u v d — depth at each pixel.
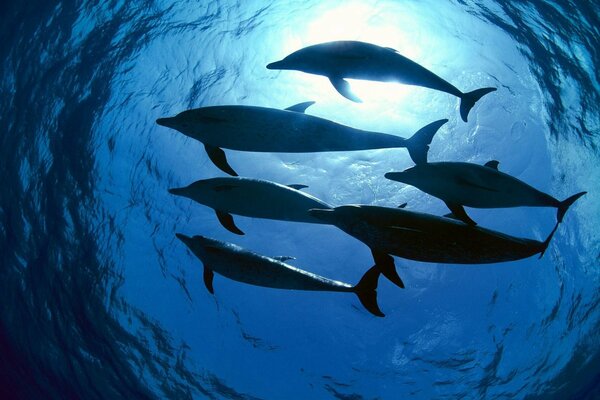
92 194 9.34
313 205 4.04
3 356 10.08
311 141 4.04
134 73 9.55
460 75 9.29
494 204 3.65
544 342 8.91
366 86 9.30
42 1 9.70
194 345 9.30
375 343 9.01
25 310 9.63
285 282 4.07
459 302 8.98
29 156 9.37
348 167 8.91
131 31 9.73
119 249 9.34
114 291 9.34
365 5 9.77
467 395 8.93
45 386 10.16
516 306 8.92
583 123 8.91
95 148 9.38
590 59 9.08
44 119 9.42
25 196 9.36
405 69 4.03
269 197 4.09
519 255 3.04
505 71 9.30
